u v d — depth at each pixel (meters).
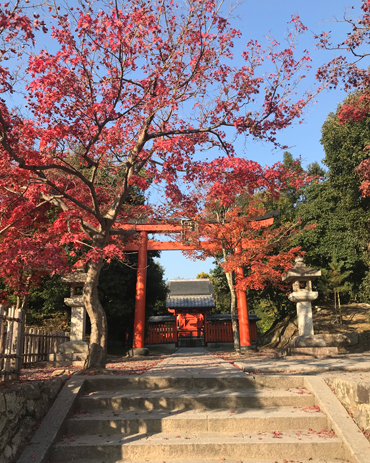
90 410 5.11
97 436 4.54
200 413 4.85
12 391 4.15
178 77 7.76
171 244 20.80
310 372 6.73
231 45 7.77
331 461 3.99
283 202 27.31
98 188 10.23
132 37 6.89
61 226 8.70
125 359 15.13
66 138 6.84
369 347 15.81
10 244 8.51
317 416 4.60
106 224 8.00
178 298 28.75
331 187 23.08
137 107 7.84
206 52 7.73
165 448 4.16
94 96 7.04
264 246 16.61
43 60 6.31
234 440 4.23
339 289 19.80
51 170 9.72
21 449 4.04
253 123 7.93
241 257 16.12
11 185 8.63
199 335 29.02
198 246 17.17
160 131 8.21
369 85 8.91
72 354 11.18
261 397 5.13
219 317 29.80
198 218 16.23
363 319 19.95
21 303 14.13
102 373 6.66
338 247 21.77
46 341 11.72
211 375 5.99
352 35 8.34
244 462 4.00
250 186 7.72
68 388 5.40
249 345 18.47
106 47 6.69
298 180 8.06
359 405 4.40
